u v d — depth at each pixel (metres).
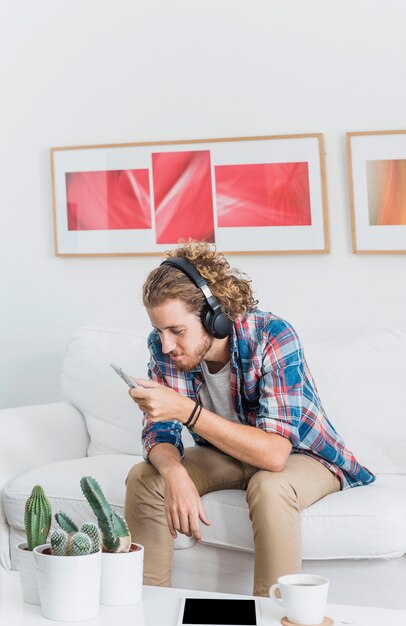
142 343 2.61
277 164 2.73
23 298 3.03
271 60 2.73
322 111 2.69
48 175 2.99
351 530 1.82
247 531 1.88
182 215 2.84
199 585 1.97
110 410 2.54
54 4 2.96
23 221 3.02
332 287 2.70
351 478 2.03
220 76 2.79
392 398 2.30
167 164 2.84
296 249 2.72
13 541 2.22
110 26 2.90
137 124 2.89
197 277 1.83
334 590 1.88
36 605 1.39
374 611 1.34
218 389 1.99
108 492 2.08
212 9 2.79
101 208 2.92
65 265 2.98
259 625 1.28
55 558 1.31
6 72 3.02
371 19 2.63
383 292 2.65
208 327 1.83
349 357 2.37
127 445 2.50
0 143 3.03
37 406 2.54
